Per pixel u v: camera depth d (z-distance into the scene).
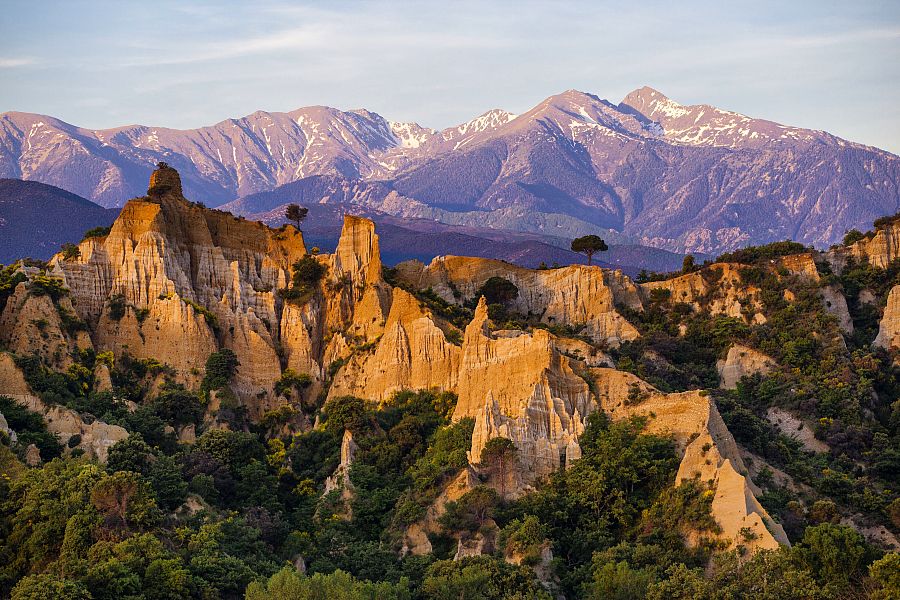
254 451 171.88
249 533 142.88
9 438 150.12
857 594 123.81
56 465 143.00
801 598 122.12
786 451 167.38
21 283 184.12
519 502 150.75
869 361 192.75
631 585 128.88
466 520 148.00
